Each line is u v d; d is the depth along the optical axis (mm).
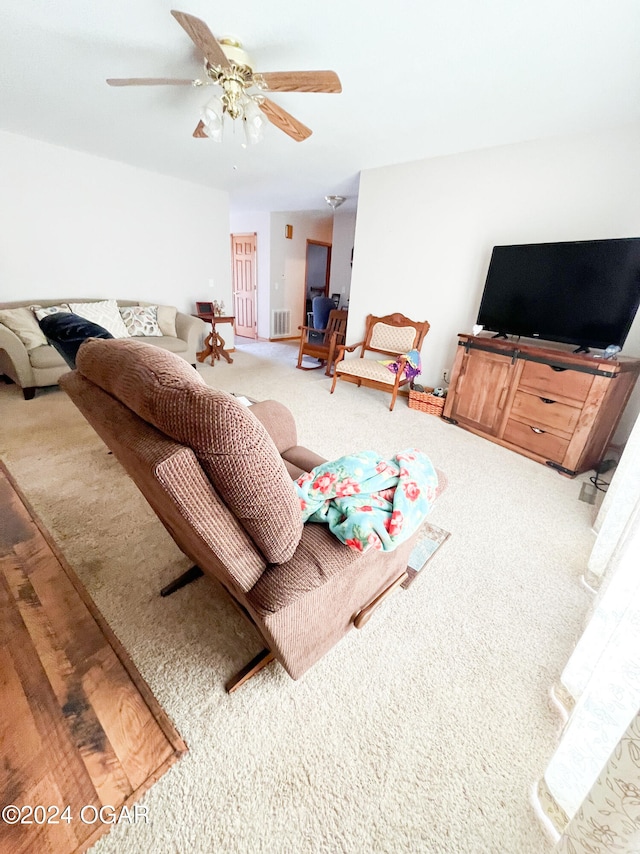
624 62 1662
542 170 2668
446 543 1677
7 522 1261
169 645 1139
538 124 2371
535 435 2459
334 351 4309
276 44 1661
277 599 710
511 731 970
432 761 900
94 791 637
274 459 646
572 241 2400
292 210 5898
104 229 3850
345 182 4062
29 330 3039
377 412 3264
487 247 3076
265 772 861
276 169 3678
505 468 2381
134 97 2291
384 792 840
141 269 4258
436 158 3152
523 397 2500
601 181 2451
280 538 716
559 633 1258
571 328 2416
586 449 2232
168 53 1812
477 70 1804
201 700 996
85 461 2139
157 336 3938
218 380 4047
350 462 978
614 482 1685
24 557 1115
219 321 4719
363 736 941
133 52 1812
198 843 750
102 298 4020
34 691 773
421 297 3594
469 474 2291
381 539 795
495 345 2629
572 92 1955
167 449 585
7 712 735
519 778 877
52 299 3631
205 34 1349
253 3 1421
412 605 1341
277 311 6613
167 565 1443
